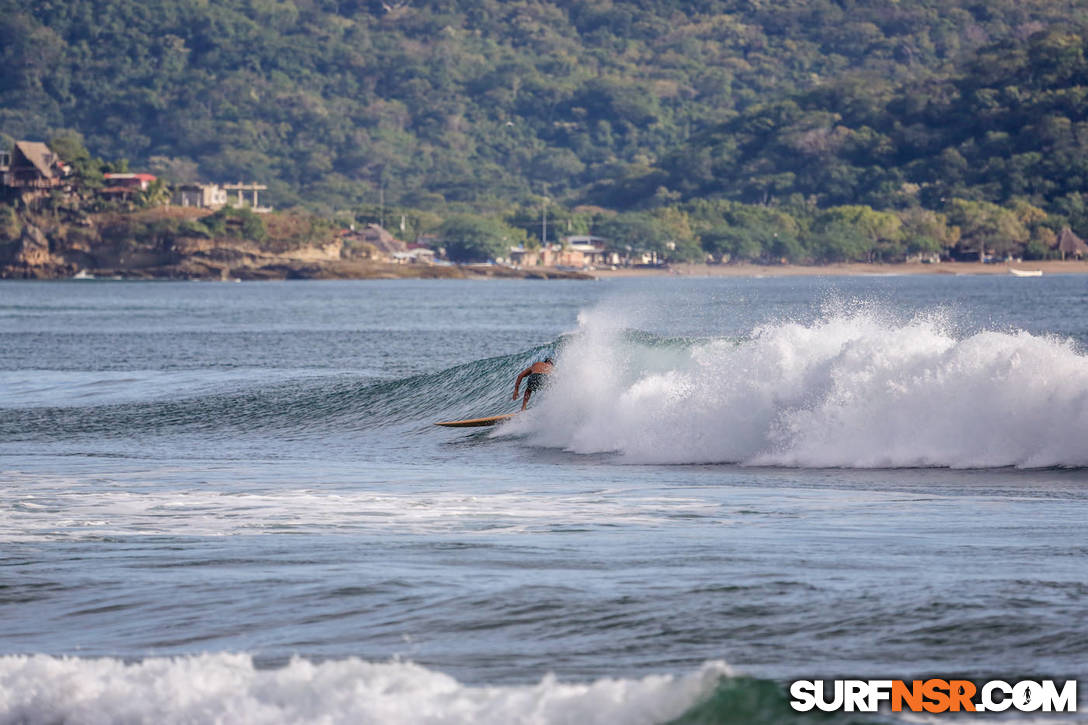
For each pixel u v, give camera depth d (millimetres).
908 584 35625
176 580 39312
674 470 72750
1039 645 29047
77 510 57312
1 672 27891
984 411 71250
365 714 24062
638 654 29516
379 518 53875
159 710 25406
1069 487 61531
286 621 33719
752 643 30062
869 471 69812
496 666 28844
